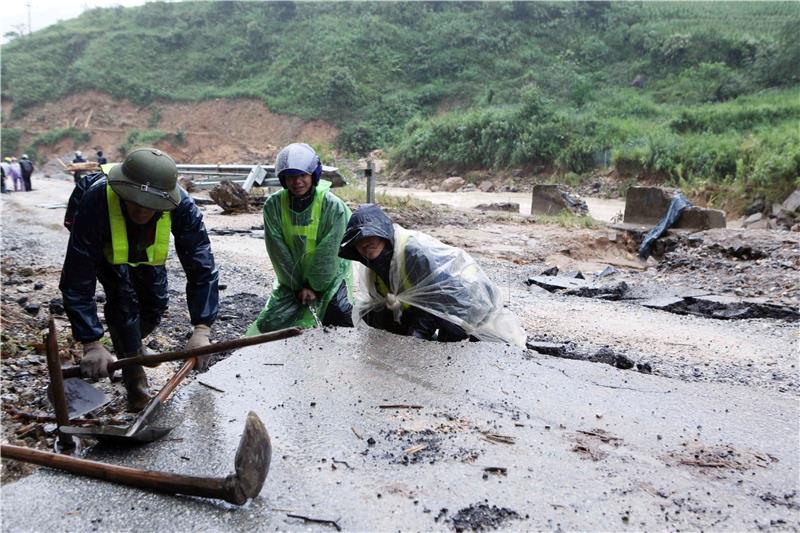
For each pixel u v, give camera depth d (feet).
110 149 203.21
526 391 13.35
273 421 11.78
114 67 231.30
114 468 9.78
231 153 191.42
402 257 15.47
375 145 175.42
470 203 93.04
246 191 54.70
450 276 15.74
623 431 11.82
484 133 132.67
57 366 11.35
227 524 8.96
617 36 179.52
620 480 10.16
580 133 122.42
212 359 17.25
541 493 9.75
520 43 198.08
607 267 36.65
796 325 23.72
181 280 28.58
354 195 57.00
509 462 10.57
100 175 13.38
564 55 179.73
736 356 19.42
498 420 12.04
